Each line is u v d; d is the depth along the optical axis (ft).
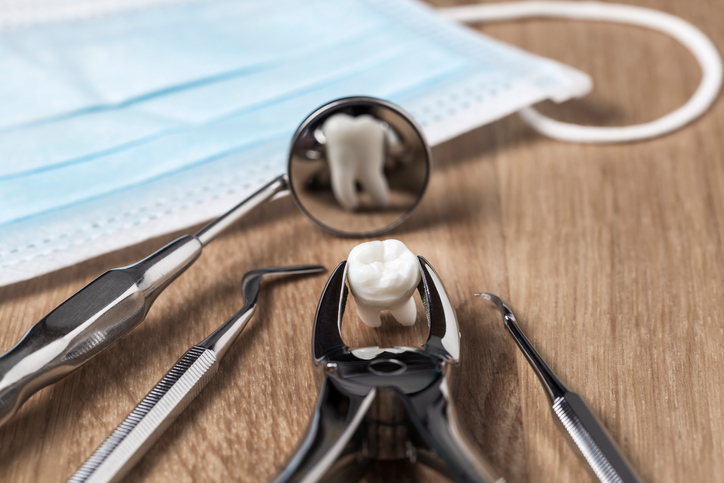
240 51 2.16
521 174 1.83
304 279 1.47
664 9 2.77
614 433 1.11
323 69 2.06
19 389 1.00
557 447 1.07
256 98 1.93
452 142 1.98
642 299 1.41
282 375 1.23
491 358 1.25
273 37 2.25
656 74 2.32
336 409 0.95
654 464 1.05
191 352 1.15
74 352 1.07
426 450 0.93
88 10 2.40
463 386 1.19
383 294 1.17
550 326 1.34
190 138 1.77
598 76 2.31
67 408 1.16
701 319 1.35
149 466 1.05
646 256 1.53
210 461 1.07
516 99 1.88
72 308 1.09
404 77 2.00
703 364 1.24
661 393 1.18
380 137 1.44
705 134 1.98
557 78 1.94
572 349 1.28
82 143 1.75
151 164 1.69
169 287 1.45
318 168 1.46
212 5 2.46
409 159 1.48
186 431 1.11
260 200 1.46
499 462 1.05
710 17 2.69
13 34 2.23
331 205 1.51
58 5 2.41
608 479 0.90
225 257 1.54
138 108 1.89
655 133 1.94
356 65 2.08
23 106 1.87
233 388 1.20
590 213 1.68
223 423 1.13
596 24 2.68
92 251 1.45
